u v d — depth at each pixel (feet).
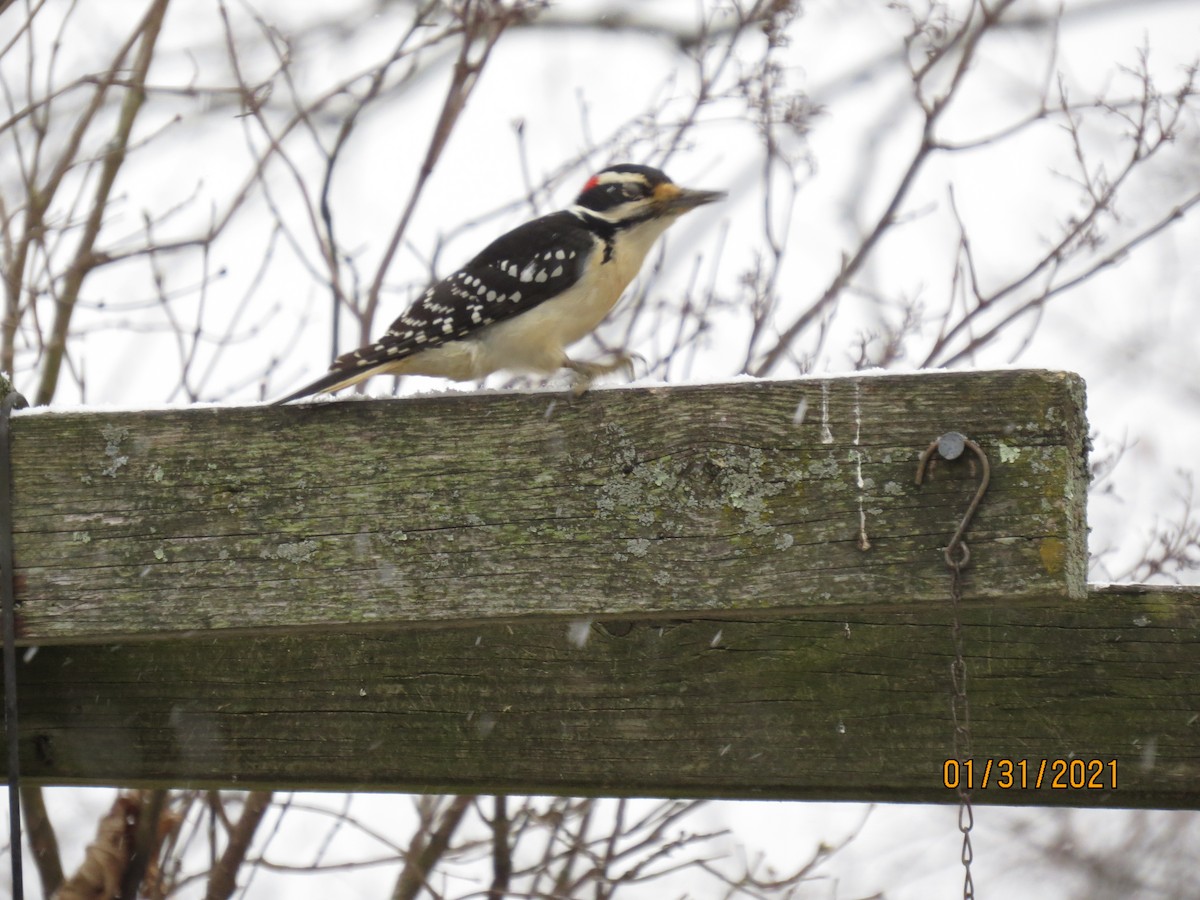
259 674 20.97
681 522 16.79
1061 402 15.84
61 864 28.76
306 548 17.54
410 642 21.02
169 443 18.02
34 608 17.80
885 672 20.45
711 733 20.49
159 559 17.74
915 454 16.21
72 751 20.62
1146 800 20.04
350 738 20.76
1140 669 20.21
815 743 20.36
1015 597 15.64
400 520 17.47
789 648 20.63
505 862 30.09
